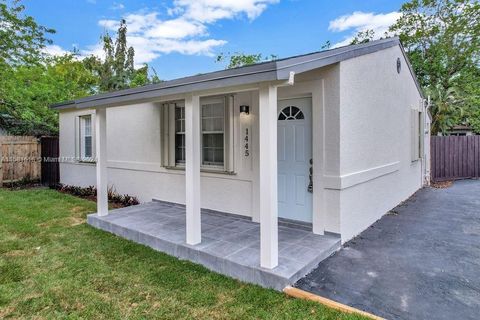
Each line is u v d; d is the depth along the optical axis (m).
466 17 14.94
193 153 3.90
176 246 3.93
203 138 5.77
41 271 3.47
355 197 4.58
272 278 3.05
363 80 4.83
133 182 7.36
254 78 2.94
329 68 4.14
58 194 8.19
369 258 3.73
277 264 3.26
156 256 3.93
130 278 3.30
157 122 6.66
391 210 6.18
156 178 6.77
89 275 3.37
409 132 7.52
